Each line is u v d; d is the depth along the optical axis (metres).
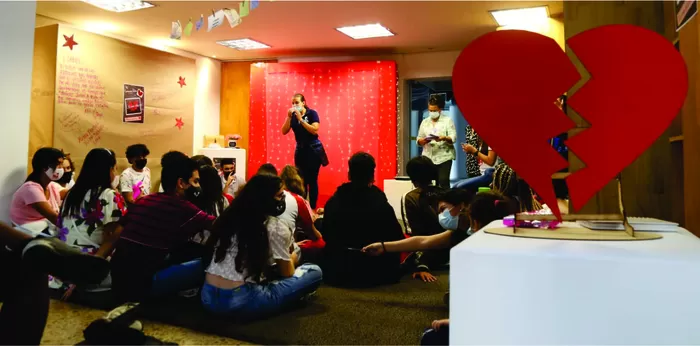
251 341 1.91
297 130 5.42
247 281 2.12
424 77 6.89
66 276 0.91
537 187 0.92
